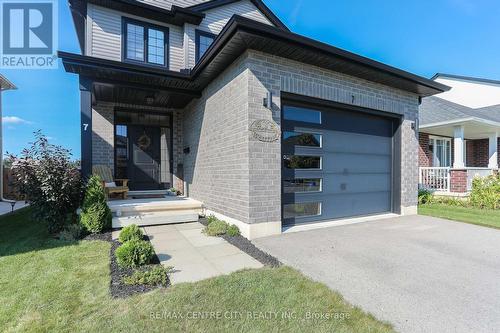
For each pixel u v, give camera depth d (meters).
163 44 8.25
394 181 7.18
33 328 2.16
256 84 4.80
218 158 5.88
